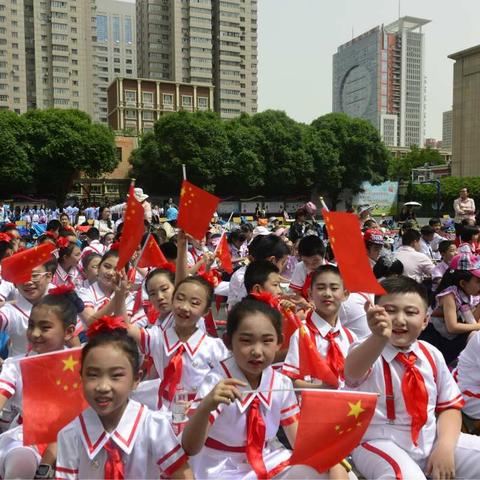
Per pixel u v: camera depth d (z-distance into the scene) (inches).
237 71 4106.8
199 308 155.3
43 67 3656.5
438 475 118.8
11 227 383.2
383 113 4909.0
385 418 126.1
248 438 117.0
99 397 100.0
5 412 147.9
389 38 4864.7
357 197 1941.4
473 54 2249.0
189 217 200.4
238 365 121.8
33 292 186.9
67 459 105.8
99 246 369.1
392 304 125.9
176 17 4010.8
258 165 1749.5
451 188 1644.9
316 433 105.7
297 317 165.0
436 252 457.4
